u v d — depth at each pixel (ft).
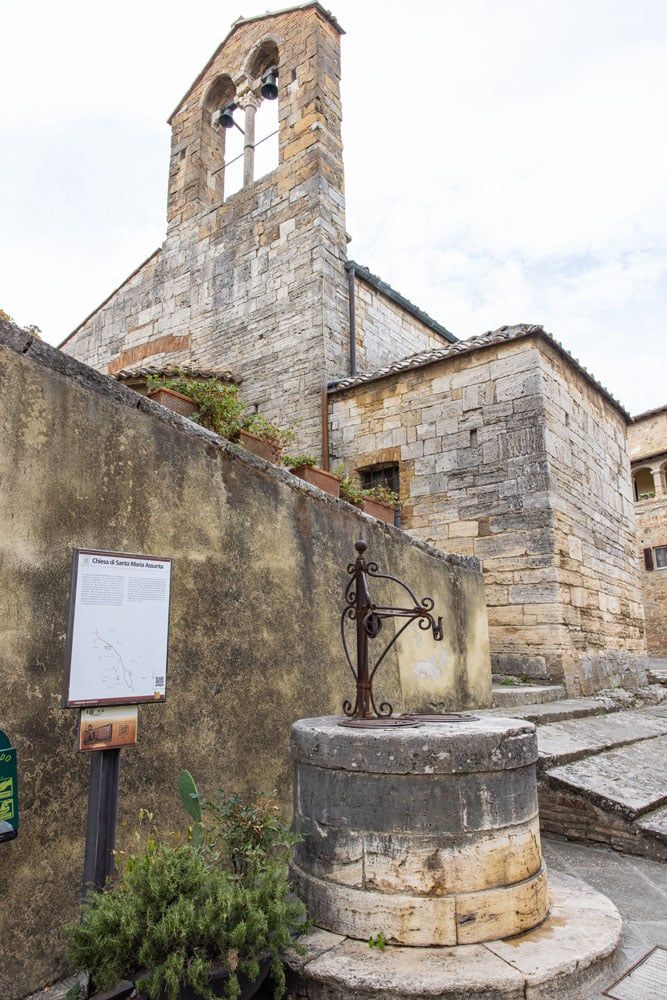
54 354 10.69
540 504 29.55
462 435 32.58
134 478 11.68
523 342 31.48
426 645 20.22
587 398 35.91
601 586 33.27
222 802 10.74
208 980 8.19
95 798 9.50
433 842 9.63
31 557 9.88
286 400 40.29
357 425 36.70
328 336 40.19
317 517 16.22
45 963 9.16
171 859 8.90
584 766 17.80
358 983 8.62
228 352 44.37
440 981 8.55
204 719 12.20
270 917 8.86
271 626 14.07
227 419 20.63
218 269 46.65
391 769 9.84
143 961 8.16
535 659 28.50
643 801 15.92
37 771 9.48
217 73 52.37
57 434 10.53
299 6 47.47
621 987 9.42
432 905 9.48
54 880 9.46
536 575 29.12
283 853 10.13
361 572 12.60
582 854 15.38
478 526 31.12
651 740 21.81
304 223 42.73
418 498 33.32
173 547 12.19
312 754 10.57
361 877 9.79
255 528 14.15
